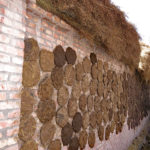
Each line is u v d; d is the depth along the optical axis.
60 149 1.96
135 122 6.14
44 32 1.71
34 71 1.54
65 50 2.07
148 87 8.77
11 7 1.22
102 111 3.19
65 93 2.03
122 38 3.29
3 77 1.15
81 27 2.25
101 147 3.19
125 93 4.73
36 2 1.54
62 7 1.80
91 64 2.78
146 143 6.91
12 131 1.24
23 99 1.43
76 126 2.29
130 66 5.00
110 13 2.58
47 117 1.74
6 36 1.17
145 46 6.21
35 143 1.56
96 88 2.95
